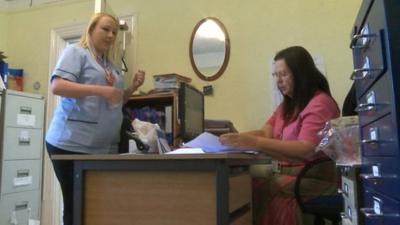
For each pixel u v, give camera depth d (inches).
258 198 71.0
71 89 68.6
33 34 140.1
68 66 71.3
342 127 50.3
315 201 64.2
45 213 128.7
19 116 122.0
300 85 73.3
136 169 50.2
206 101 109.3
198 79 111.1
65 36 134.5
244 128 104.2
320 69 96.5
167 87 101.4
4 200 115.0
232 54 107.8
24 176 122.8
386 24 29.5
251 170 69.4
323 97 70.6
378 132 35.3
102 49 78.6
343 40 95.6
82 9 132.7
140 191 50.3
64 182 69.8
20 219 120.1
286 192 67.4
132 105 102.7
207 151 50.5
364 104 40.9
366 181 42.6
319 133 65.5
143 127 66.8
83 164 52.8
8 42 144.3
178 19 116.0
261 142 60.5
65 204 70.2
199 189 47.7
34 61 138.8
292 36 101.3
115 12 123.8
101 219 51.6
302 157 65.6
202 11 113.1
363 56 41.7
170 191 48.9
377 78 34.5
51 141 73.0
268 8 104.9
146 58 118.5
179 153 48.8
